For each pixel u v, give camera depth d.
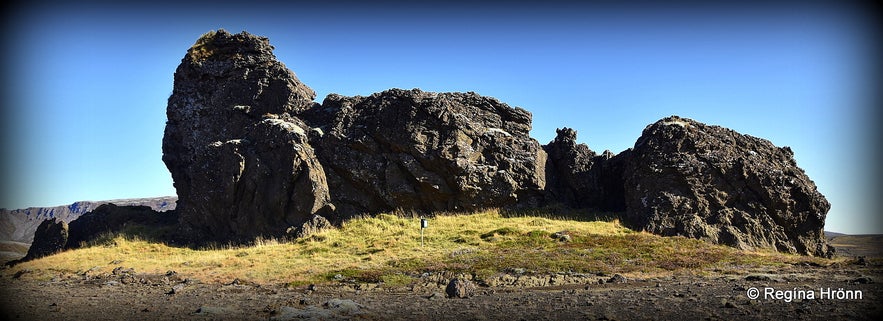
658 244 28.58
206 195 40.91
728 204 33.16
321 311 16.55
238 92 46.47
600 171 39.00
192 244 40.06
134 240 39.69
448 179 38.41
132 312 17.84
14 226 111.62
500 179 38.06
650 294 17.59
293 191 38.84
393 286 22.08
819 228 32.66
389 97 41.06
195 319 16.23
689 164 33.75
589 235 30.80
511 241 30.20
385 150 39.72
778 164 34.94
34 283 27.20
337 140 40.25
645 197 33.91
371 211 39.41
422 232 31.59
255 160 40.09
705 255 26.39
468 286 19.66
